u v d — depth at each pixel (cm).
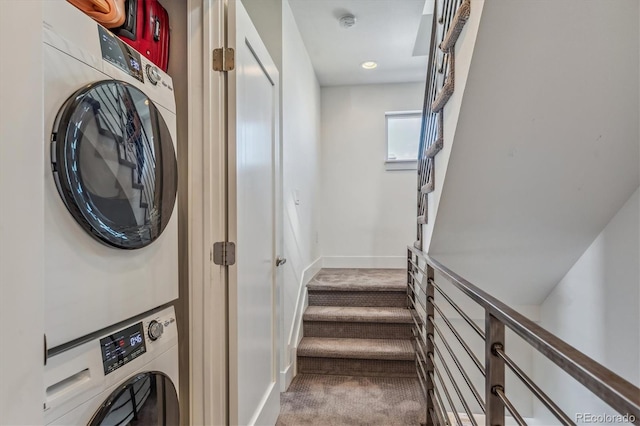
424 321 205
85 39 82
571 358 54
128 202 92
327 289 290
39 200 55
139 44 112
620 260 173
